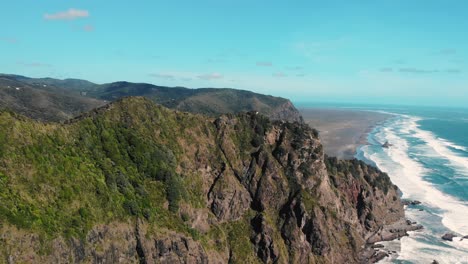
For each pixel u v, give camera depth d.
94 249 56.16
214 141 90.19
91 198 60.19
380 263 88.50
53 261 49.34
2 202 47.47
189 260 69.31
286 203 86.69
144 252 63.50
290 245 81.69
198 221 75.75
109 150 71.62
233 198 82.94
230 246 78.19
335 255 85.25
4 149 53.50
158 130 82.44
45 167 56.94
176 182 74.69
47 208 52.78
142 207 67.31
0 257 43.88
